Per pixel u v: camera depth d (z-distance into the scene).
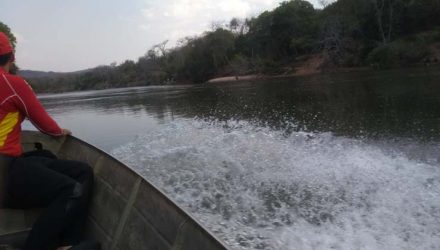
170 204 3.17
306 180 6.73
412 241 4.64
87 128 18.00
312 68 64.19
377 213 5.33
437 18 55.97
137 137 13.11
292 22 75.31
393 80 27.55
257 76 72.44
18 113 3.61
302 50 74.25
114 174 3.91
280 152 8.55
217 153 8.72
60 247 3.67
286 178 6.87
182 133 12.53
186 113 19.86
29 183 3.55
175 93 42.38
